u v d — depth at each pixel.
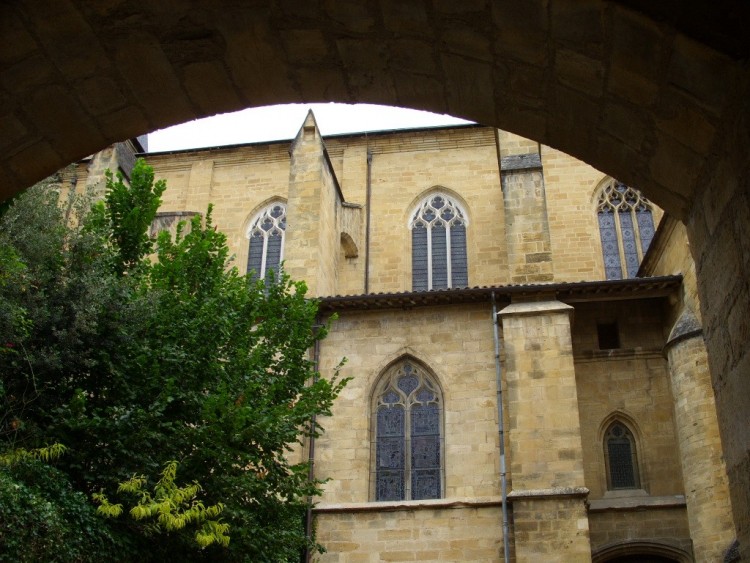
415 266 33.75
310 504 19.77
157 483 14.59
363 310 27.03
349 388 26.09
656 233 27.03
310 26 7.01
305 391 19.42
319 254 29.11
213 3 6.75
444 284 33.19
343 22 6.92
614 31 6.18
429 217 34.62
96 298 16.36
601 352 26.55
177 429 16.23
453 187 34.78
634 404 25.88
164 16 6.80
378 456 25.48
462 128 35.53
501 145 29.11
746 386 5.89
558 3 6.16
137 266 19.39
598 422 25.84
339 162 36.47
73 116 7.38
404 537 23.58
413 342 26.42
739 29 5.66
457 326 26.34
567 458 23.22
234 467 16.73
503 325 25.23
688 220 7.07
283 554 18.62
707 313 6.70
